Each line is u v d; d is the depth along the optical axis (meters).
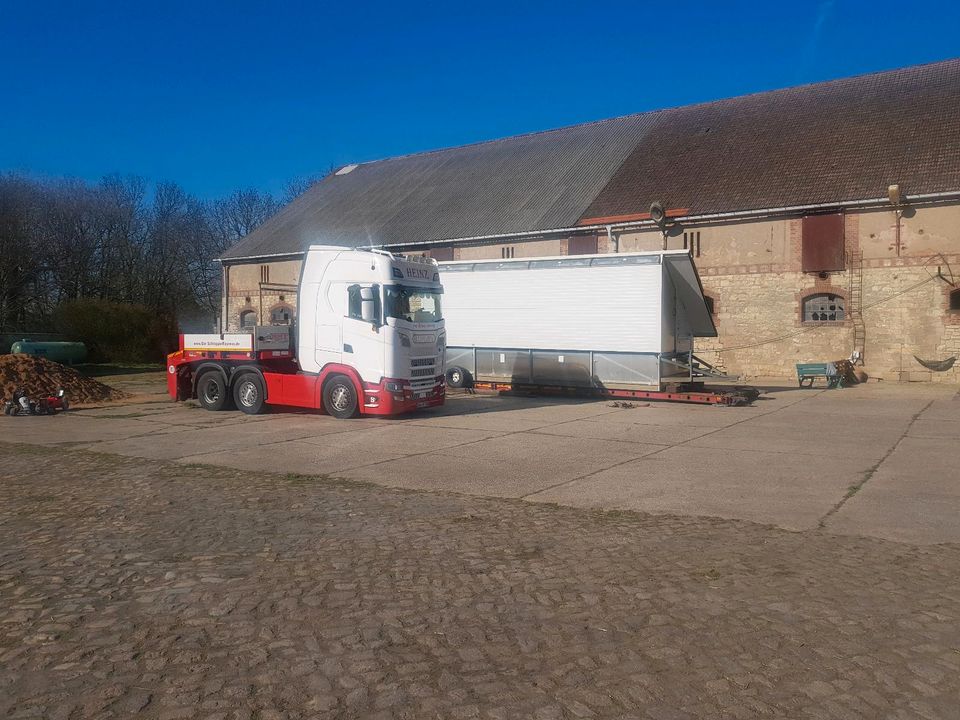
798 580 5.40
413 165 42.72
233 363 17.41
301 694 3.74
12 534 6.90
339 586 5.36
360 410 15.62
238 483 9.38
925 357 23.59
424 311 16.08
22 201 43.12
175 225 55.50
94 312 40.38
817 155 27.06
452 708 3.60
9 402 17.62
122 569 5.77
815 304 25.52
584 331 19.83
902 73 29.97
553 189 32.66
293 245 38.62
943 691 3.74
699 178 28.80
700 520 7.36
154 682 3.87
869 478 9.40
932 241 23.41
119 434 14.03
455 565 5.85
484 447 12.18
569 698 3.69
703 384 19.84
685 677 3.91
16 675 3.95
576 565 5.82
